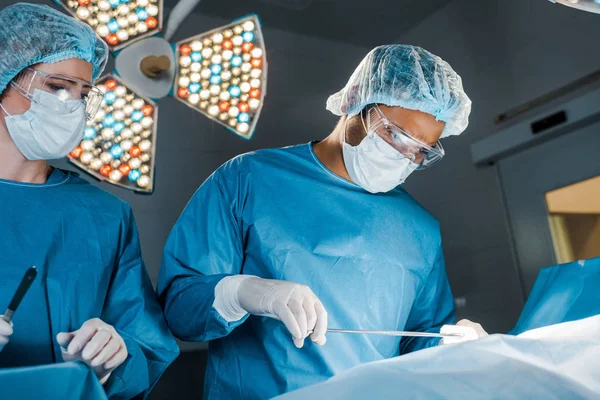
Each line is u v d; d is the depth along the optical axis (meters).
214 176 1.51
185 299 1.29
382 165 1.45
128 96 2.47
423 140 1.46
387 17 3.73
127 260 1.36
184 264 1.40
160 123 3.29
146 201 3.16
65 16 1.35
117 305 1.30
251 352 1.39
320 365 1.36
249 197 1.48
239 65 2.63
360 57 3.99
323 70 3.84
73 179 1.38
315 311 1.18
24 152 1.27
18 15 1.27
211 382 1.43
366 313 1.45
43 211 1.26
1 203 1.23
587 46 2.79
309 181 1.52
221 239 1.43
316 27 3.80
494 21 3.29
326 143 1.60
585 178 2.76
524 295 2.99
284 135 3.60
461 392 0.77
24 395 0.84
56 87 1.27
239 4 3.53
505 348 0.88
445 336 1.34
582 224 2.79
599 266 1.45
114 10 2.37
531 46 3.07
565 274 1.50
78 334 1.01
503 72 3.20
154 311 1.32
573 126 2.76
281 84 3.69
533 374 0.80
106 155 2.44
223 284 1.25
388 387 0.78
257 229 1.45
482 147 3.16
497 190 3.16
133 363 1.17
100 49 1.46
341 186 1.53
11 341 1.12
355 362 1.40
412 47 1.52
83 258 1.27
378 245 1.50
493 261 3.15
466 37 3.46
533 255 2.97
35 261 1.20
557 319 1.44
